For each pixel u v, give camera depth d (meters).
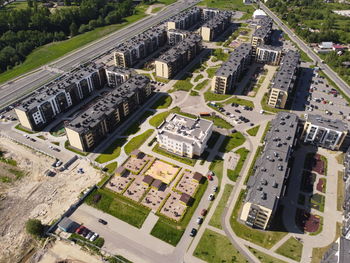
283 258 132.75
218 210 154.12
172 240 140.00
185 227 145.75
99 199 159.75
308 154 190.00
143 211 153.50
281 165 154.75
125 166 180.88
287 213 152.50
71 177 174.12
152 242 139.38
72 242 138.62
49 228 144.38
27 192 164.88
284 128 182.38
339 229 145.12
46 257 133.25
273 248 136.62
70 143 195.50
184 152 186.62
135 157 186.88
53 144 198.88
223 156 188.50
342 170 178.25
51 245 137.88
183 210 154.12
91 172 177.12
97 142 199.50
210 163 183.12
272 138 175.25
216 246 137.38
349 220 137.25
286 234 142.75
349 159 173.12
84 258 132.62
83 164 183.38
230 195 162.38
